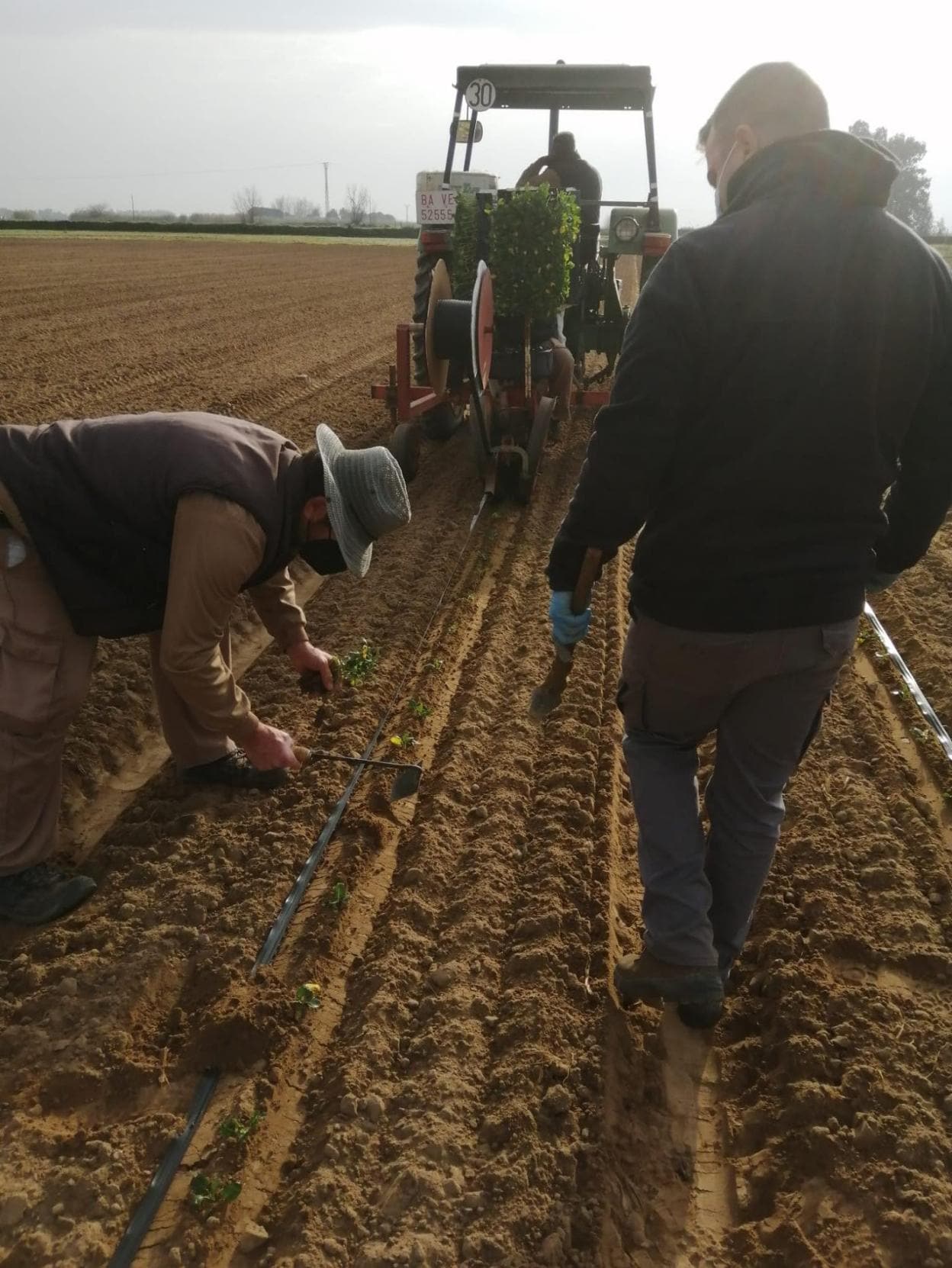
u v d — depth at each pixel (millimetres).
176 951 2959
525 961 2949
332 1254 2150
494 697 4531
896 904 3229
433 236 7492
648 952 2551
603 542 2209
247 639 5121
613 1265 2201
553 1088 2527
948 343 2139
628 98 8430
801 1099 2516
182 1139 2416
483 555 6246
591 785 3855
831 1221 2264
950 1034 2729
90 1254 2152
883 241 2033
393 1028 2752
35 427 2811
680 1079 2715
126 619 2875
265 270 25797
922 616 5430
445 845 3494
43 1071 2572
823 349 2008
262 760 3113
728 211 2137
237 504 2572
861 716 4348
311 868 3340
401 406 7254
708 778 3994
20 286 18703
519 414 7074
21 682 2828
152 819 3633
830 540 2160
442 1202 2270
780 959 3016
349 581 5703
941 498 2371
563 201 6582
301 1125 2504
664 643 2299
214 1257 2180
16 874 3125
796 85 2180
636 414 2045
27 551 2746
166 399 9617
